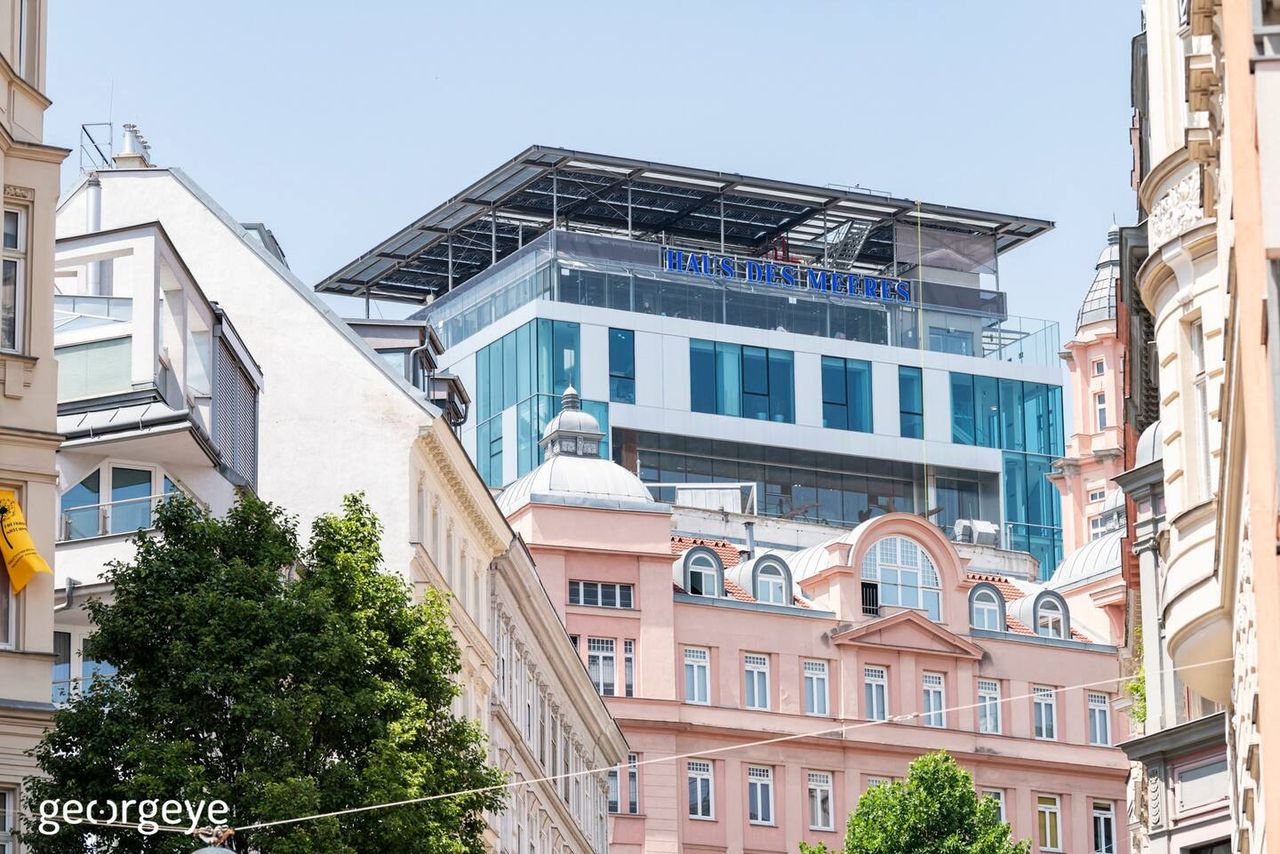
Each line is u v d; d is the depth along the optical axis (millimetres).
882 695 132125
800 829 127375
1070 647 137000
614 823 122438
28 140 51688
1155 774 60281
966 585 137250
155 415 56812
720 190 170875
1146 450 63656
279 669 48406
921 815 104062
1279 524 32062
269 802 46375
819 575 134250
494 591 87438
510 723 86312
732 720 127312
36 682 49281
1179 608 50000
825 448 172250
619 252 170000
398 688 50625
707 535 148375
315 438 75812
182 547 49844
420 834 48594
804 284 176125
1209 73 39938
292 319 77062
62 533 56469
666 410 168250
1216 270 49719
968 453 176250
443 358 175250
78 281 75812
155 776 46406
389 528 74938
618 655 125688
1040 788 133375
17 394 50469
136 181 78188
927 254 180375
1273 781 32250
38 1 53219
